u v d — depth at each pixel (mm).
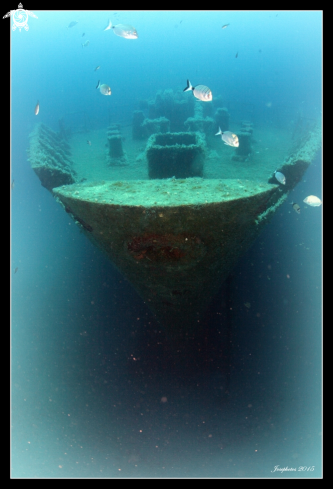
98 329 7746
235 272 8227
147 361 6844
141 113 15141
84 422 6102
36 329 8023
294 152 9430
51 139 13039
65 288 9234
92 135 18641
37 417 6246
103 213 4246
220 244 4578
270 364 6609
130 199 4191
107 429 5930
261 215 5340
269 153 11945
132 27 5137
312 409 5953
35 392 6672
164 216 3947
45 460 5578
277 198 6562
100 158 12664
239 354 6773
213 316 7059
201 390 6293
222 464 5391
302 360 6656
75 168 11359
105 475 5363
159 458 5512
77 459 5570
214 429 5785
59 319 8227
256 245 9297
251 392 6211
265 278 8359
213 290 5836
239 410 5996
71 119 23797
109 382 6621
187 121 12445
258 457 5441
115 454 5629
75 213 4887
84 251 10586
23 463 5648
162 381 6508
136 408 6176
